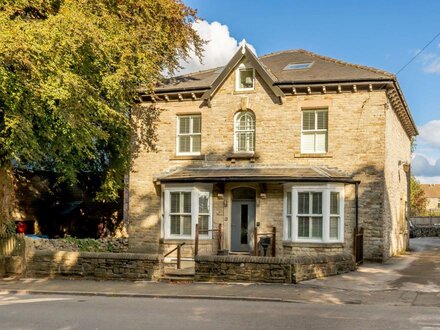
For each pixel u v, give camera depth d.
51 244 21.34
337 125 21.98
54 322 10.09
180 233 23.11
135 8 21.28
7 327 9.66
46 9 18.61
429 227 44.66
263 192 22.31
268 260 15.47
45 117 18.27
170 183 23.19
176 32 23.22
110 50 18.83
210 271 16.03
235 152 23.27
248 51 22.91
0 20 15.68
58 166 24.19
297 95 22.55
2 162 19.92
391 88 21.47
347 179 21.19
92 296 14.26
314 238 21.14
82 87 17.36
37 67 15.91
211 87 23.25
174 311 11.31
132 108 24.53
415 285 14.89
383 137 21.38
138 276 16.72
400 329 9.30
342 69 23.00
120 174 25.91
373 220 21.22
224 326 9.63
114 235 29.97
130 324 9.86
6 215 20.00
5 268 18.53
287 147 22.58
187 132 24.14
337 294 13.62
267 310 11.43
